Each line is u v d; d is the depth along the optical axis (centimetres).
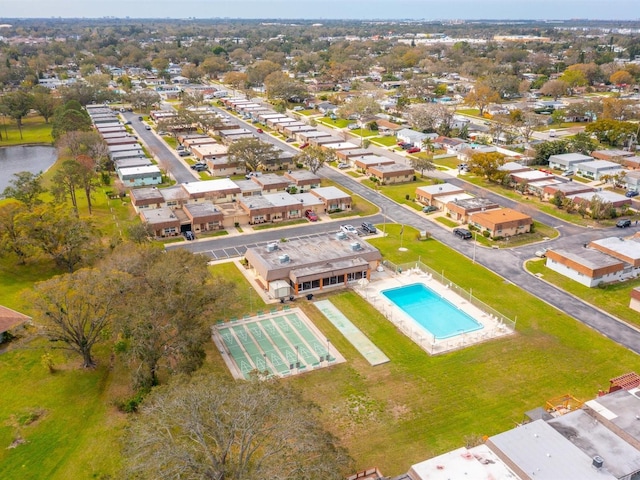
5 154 19475
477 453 4700
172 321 6094
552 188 13288
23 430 5884
